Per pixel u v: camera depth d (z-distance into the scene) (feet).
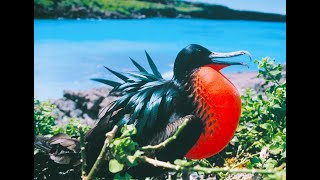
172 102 15.85
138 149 14.47
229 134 15.89
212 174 17.37
